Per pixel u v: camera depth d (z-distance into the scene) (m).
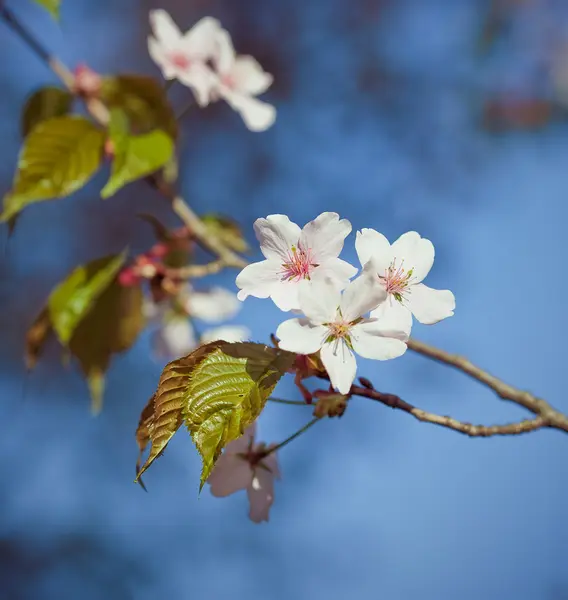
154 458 0.50
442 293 0.53
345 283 0.52
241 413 0.50
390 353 0.51
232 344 0.51
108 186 0.63
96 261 0.68
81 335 0.70
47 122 0.64
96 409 0.70
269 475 0.56
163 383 0.51
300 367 0.53
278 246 0.52
